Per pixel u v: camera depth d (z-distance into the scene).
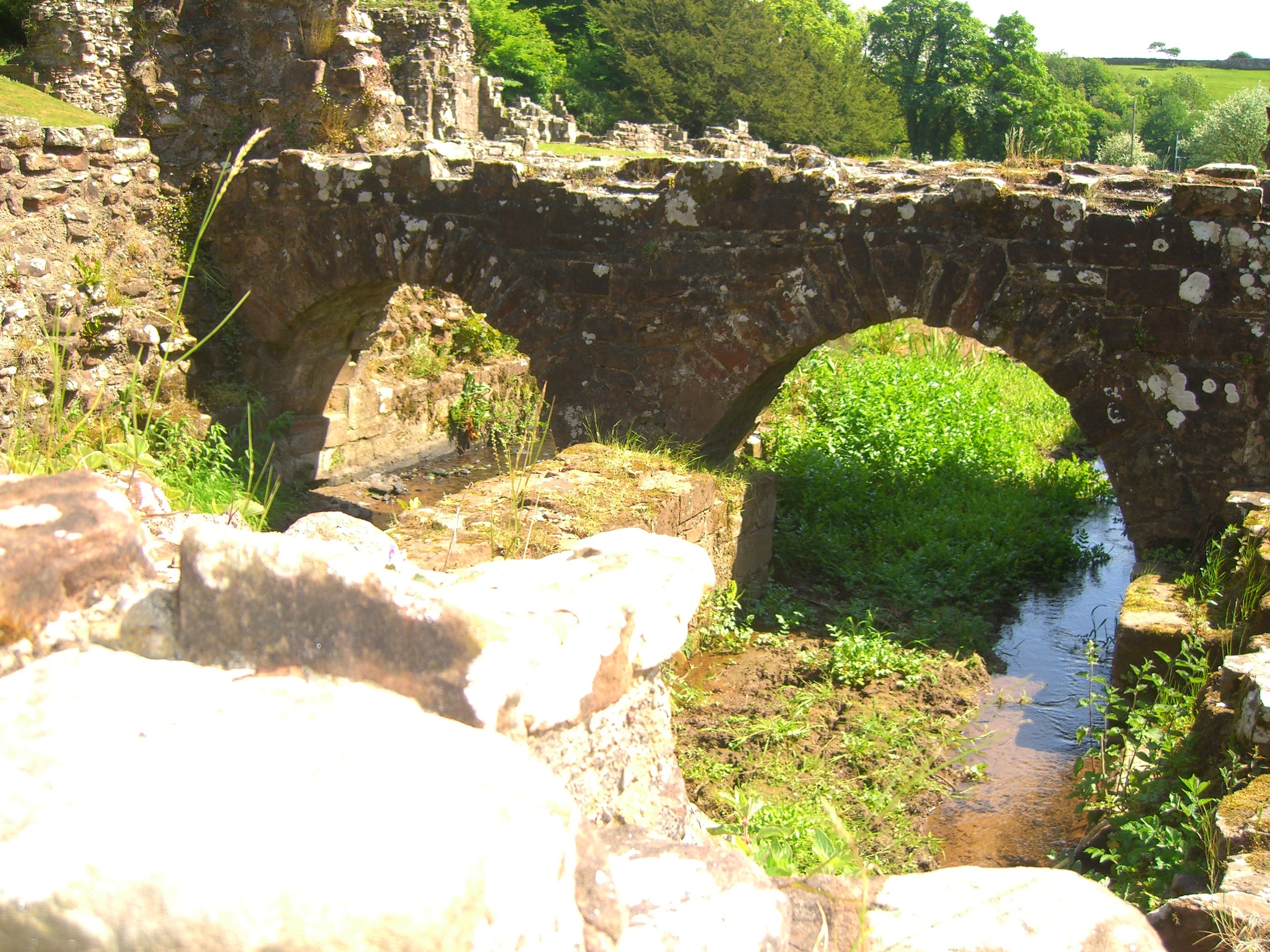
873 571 9.78
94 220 10.29
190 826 1.15
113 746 1.29
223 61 11.55
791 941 1.73
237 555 1.67
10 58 23.05
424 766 1.30
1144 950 1.71
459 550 6.07
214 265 11.52
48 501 1.79
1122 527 11.83
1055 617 9.30
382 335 13.82
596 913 1.45
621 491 7.62
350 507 11.98
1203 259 8.11
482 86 26.69
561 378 10.14
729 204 9.32
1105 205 8.48
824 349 16.05
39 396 8.93
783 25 51.81
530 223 9.98
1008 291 8.63
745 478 9.41
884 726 6.65
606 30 48.88
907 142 56.53
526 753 1.51
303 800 1.20
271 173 11.02
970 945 1.72
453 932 1.14
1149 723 5.42
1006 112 57.09
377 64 11.86
